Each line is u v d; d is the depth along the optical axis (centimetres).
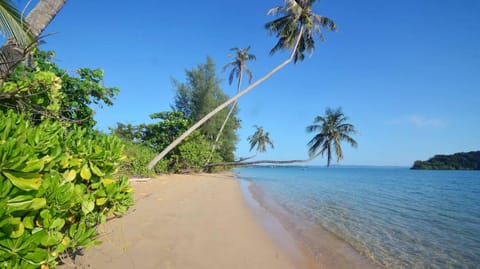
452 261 437
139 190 761
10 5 376
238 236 457
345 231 609
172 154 1672
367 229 638
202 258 332
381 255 456
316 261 402
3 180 148
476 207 1049
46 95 356
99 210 285
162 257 309
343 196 1300
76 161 228
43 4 492
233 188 1280
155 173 1327
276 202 1002
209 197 845
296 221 679
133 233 370
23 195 155
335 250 465
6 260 149
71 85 499
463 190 1858
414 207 1022
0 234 142
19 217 153
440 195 1520
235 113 2972
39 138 193
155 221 448
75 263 253
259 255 386
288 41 1900
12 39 392
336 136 2877
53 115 359
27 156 152
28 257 156
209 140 2714
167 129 1691
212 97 2605
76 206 234
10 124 171
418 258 448
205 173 2247
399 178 3603
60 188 190
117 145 301
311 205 972
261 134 5194
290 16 1816
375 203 1091
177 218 498
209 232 446
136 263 282
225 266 324
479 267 412
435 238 576
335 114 2938
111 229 373
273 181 2292
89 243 226
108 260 276
